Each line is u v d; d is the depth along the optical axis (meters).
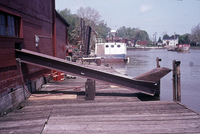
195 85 14.42
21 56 6.37
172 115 4.95
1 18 5.47
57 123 4.44
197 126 4.21
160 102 6.12
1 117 4.88
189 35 119.56
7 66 5.41
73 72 6.85
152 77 6.96
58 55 13.57
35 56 6.47
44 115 5.00
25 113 5.20
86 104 6.01
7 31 5.78
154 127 4.17
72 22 60.38
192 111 5.23
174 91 6.46
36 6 8.26
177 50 82.56
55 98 6.70
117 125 4.30
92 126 4.25
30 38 7.54
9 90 5.48
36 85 8.20
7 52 5.46
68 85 9.37
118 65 29.50
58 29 13.52
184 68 26.17
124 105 5.86
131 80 6.97
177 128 4.11
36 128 4.13
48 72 10.72
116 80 6.96
